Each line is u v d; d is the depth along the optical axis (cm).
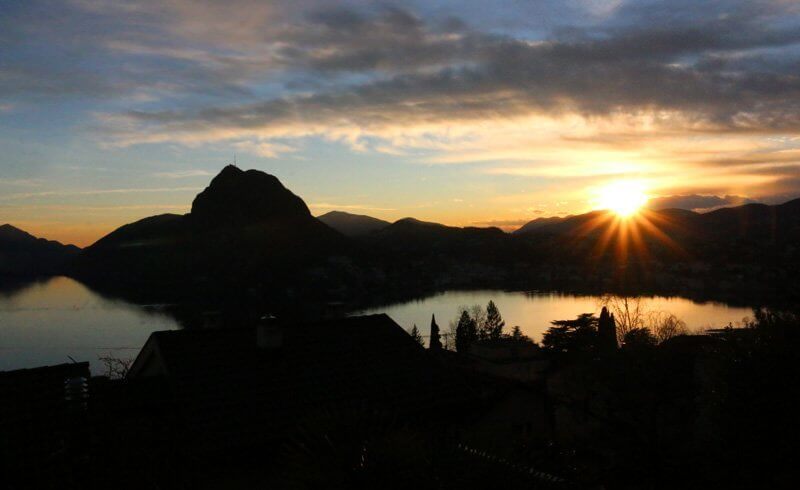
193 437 1218
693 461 1627
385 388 1516
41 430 1125
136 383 1373
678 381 1930
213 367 1443
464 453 743
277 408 1352
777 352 1295
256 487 1222
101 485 1012
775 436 1251
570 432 2227
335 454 744
